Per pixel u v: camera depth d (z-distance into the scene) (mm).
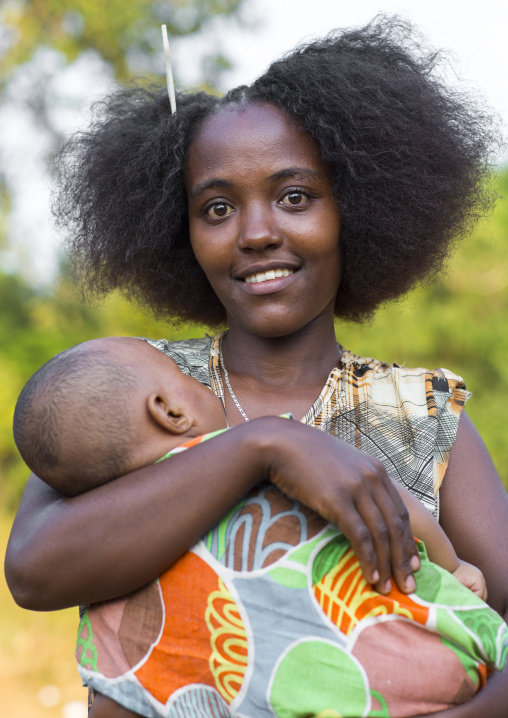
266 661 1483
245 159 2018
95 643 1631
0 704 6379
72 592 1596
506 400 8094
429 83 2371
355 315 2613
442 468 1973
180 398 1750
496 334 8016
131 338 1834
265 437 1545
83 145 2568
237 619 1511
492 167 2594
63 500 1698
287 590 1503
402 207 2287
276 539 1544
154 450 1688
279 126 2049
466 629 1502
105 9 10125
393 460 1970
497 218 7785
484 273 8023
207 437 1642
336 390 2080
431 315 8125
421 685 1463
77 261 2664
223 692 1512
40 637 7480
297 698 1458
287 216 2031
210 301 2605
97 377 1692
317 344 2168
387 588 1513
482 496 1984
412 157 2270
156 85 2801
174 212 2340
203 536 1581
